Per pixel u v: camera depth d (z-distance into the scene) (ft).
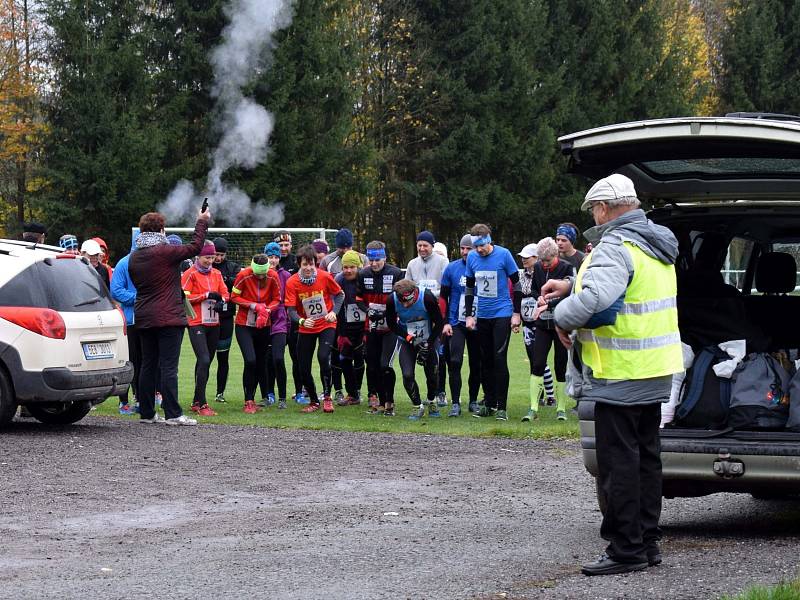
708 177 28.71
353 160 155.33
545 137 171.53
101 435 43.60
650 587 21.03
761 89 204.95
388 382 50.42
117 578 22.09
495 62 168.04
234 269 56.49
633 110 188.75
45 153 140.56
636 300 22.58
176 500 31.12
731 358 26.71
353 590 20.97
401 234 174.40
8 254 44.16
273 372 55.72
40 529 27.27
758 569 22.54
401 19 163.63
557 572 22.49
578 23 183.62
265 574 22.36
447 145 165.37
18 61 139.74
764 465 24.93
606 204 22.94
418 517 28.76
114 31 141.18
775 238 30.40
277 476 35.04
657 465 23.21
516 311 49.39
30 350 43.16
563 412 49.24
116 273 50.14
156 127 139.95
